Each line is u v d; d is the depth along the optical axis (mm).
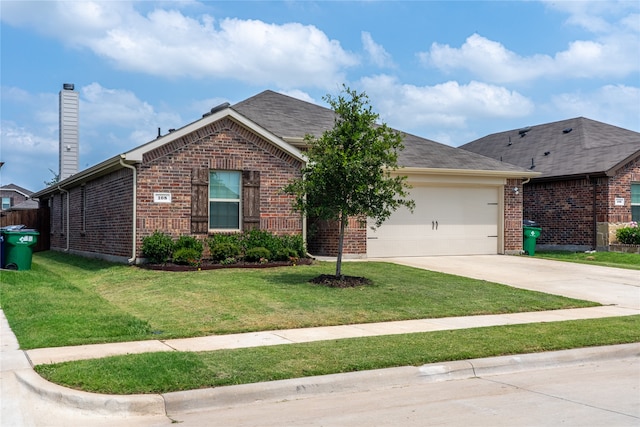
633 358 8805
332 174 12969
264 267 15977
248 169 17000
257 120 20281
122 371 6785
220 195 16891
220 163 16641
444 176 20312
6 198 59812
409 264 17797
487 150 31453
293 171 17609
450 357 7910
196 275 14391
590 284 15164
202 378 6703
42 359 7449
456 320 10664
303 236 17641
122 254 16641
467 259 19672
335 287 13156
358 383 7020
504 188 21531
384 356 7809
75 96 28250
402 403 6430
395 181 13383
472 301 12297
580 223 23203
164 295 12039
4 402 6199
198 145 16359
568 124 28969
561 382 7352
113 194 17500
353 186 13008
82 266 17750
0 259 16391
